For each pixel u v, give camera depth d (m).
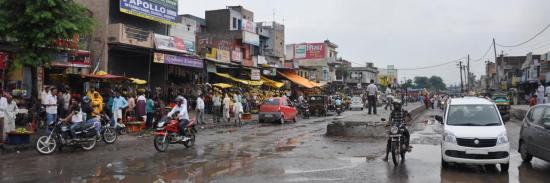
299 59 69.94
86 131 14.14
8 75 20.16
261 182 9.60
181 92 31.84
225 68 37.47
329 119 32.12
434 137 18.73
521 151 12.80
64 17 16.30
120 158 12.73
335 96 42.84
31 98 19.38
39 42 15.78
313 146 15.84
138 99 20.66
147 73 29.97
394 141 11.95
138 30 26.81
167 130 14.38
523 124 12.83
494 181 9.98
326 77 68.25
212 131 21.78
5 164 11.55
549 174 10.82
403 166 11.70
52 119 16.94
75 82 23.12
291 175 10.38
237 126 25.17
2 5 15.90
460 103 12.53
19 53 16.17
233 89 35.03
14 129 14.98
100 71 24.14
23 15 15.73
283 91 44.47
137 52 27.89
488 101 12.72
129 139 17.38
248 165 11.70
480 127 11.39
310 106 35.94
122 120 19.94
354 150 14.80
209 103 31.03
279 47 56.47
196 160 12.48
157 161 12.25
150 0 28.30
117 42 25.53
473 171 11.07
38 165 11.42
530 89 62.19
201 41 38.81
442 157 11.47
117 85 25.30
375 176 10.33
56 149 14.39
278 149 14.98
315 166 11.62
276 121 28.77
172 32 32.50
